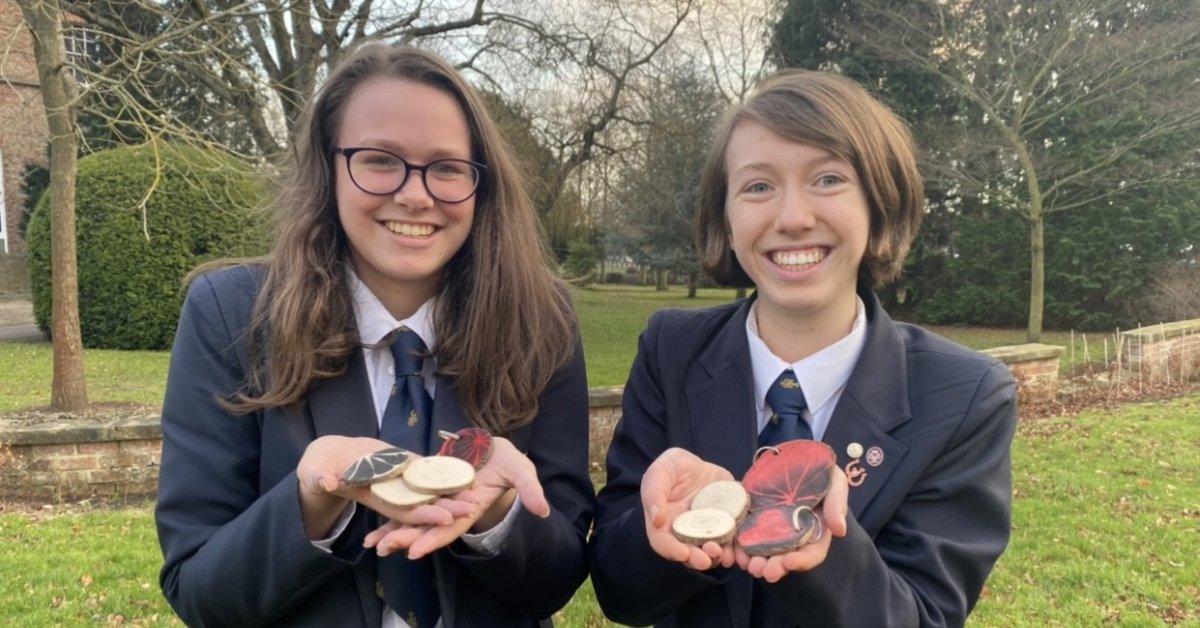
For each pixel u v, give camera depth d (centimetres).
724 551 115
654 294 2778
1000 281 1619
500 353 151
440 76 147
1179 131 1327
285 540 119
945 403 145
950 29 1310
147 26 1143
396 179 140
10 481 484
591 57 1405
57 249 717
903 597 124
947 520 141
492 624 145
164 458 140
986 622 339
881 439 142
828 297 144
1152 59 1221
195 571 128
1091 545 421
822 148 139
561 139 1527
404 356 148
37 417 679
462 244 156
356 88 144
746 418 151
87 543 411
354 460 121
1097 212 1455
